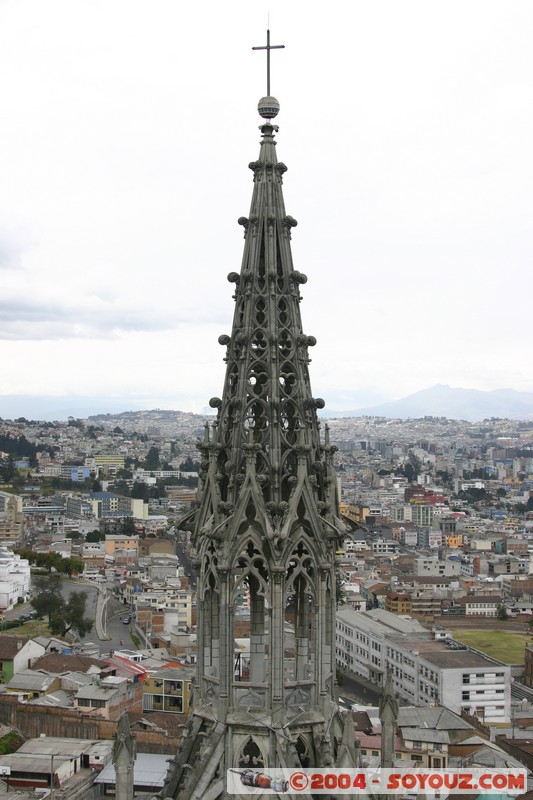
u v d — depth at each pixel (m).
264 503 30.25
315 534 30.59
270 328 31.50
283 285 32.12
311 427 31.81
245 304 32.09
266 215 32.38
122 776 28.38
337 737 31.00
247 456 30.34
